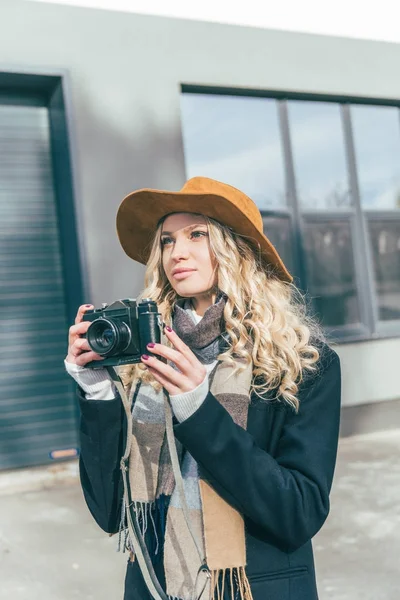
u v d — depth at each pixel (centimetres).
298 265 563
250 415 118
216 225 131
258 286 131
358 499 386
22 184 502
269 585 112
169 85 499
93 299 467
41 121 509
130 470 124
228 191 135
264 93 545
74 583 286
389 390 558
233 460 105
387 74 580
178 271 132
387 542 318
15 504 412
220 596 111
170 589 115
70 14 471
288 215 564
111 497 126
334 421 117
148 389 130
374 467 456
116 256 475
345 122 586
